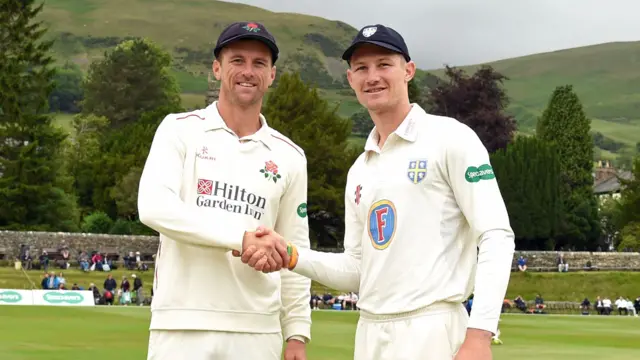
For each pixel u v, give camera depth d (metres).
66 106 182.75
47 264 56.34
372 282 6.12
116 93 135.00
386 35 6.20
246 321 6.55
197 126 6.69
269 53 6.68
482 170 5.88
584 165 110.50
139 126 94.31
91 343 18.19
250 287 6.59
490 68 105.00
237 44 6.59
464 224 6.09
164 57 145.38
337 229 75.44
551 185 88.06
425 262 5.96
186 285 6.49
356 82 6.33
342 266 6.45
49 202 67.81
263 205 6.71
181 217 6.21
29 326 22.41
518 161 87.75
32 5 72.69
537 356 18.52
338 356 16.84
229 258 6.53
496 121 102.69
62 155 80.44
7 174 67.06
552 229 87.81
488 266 5.65
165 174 6.45
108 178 85.06
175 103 145.50
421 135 6.12
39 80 70.12
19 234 59.41
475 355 5.50
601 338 24.77
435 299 5.89
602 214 106.94
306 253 6.40
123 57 136.88
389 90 6.20
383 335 6.02
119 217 81.06
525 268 69.69
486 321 5.55
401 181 6.07
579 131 110.69
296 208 7.05
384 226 6.09
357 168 6.44
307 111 76.31
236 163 6.66
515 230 86.88
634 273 69.06
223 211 6.56
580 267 73.38
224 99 6.74
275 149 6.85
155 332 6.56
